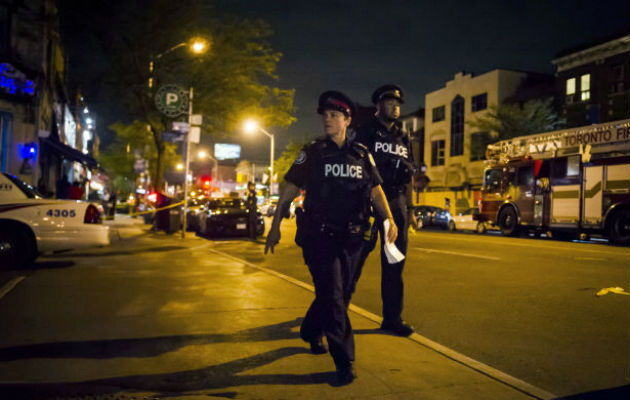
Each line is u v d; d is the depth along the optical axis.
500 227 19.69
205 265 8.77
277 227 3.33
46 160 21.97
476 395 2.94
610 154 14.82
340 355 3.10
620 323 4.74
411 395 2.92
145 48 19.22
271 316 4.80
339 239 3.23
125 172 51.72
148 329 4.32
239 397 2.86
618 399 2.94
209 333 4.20
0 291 6.11
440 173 45.09
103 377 3.15
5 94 17.42
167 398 2.83
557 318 4.93
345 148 3.32
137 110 20.91
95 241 8.48
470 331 4.45
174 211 17.84
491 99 39.75
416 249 11.93
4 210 8.09
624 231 14.38
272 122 22.11
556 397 2.95
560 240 16.75
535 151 17.92
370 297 6.03
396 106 4.21
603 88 30.41
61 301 5.54
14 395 2.84
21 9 18.41
